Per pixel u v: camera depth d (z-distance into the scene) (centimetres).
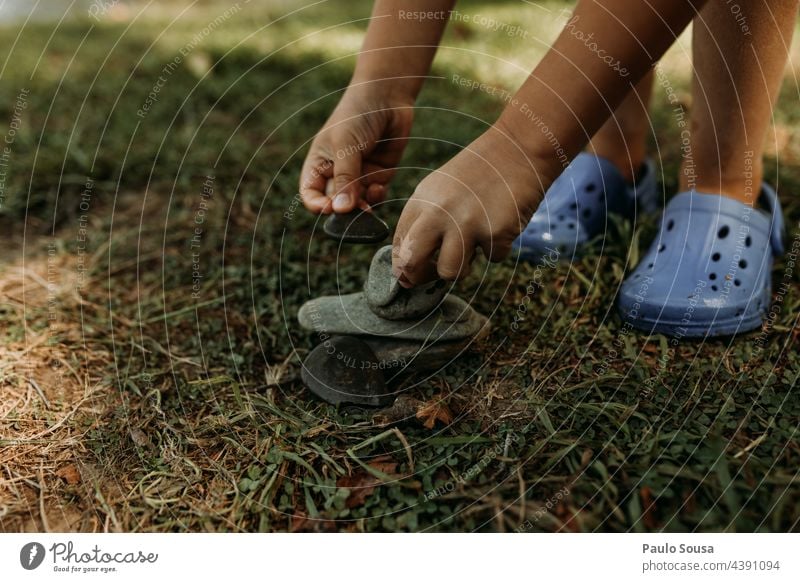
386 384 112
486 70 272
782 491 89
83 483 99
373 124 123
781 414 101
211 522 93
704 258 122
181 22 360
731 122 122
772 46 116
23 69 269
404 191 176
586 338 124
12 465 102
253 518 94
